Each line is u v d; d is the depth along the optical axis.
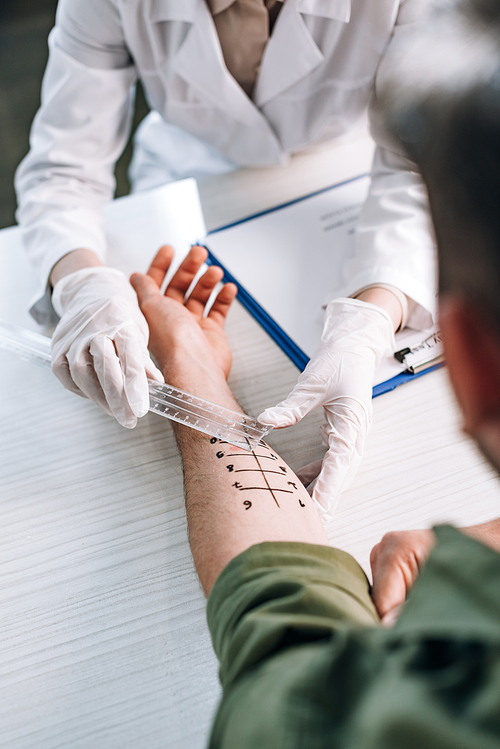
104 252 1.06
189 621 0.59
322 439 0.76
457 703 0.23
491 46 0.22
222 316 0.94
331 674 0.27
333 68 1.06
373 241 0.92
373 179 1.04
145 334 0.85
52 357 0.83
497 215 0.22
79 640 0.59
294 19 0.96
